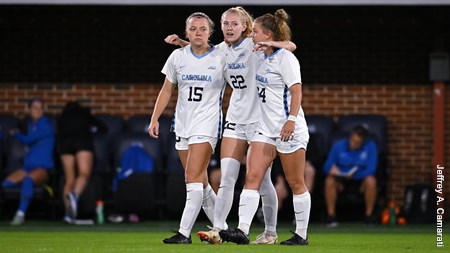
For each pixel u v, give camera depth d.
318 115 58.00
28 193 53.59
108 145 56.81
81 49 60.50
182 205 53.12
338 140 55.91
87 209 54.53
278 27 31.00
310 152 54.91
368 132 55.31
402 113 60.00
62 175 55.62
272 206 33.06
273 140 31.23
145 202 53.00
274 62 30.72
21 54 60.25
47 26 60.31
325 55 60.34
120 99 60.41
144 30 60.50
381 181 55.78
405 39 60.19
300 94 30.66
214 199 34.44
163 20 60.09
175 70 32.88
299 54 60.38
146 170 54.25
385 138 57.59
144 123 57.75
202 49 32.53
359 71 60.25
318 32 60.34
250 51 31.84
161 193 55.75
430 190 55.59
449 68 58.69
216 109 32.62
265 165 31.33
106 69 60.50
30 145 54.91
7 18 60.09
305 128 31.36
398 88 60.12
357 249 32.12
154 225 52.62
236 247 30.80
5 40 60.22
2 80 60.16
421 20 59.81
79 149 54.00
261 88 31.11
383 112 60.22
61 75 60.38
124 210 53.25
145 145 56.09
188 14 59.62
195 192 32.56
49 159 54.84
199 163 32.44
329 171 53.69
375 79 60.22
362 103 60.25
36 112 55.22
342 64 60.34
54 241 37.19
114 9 59.78
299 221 32.19
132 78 60.53
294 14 59.22
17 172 54.91
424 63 60.06
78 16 60.16
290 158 31.20
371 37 60.28
